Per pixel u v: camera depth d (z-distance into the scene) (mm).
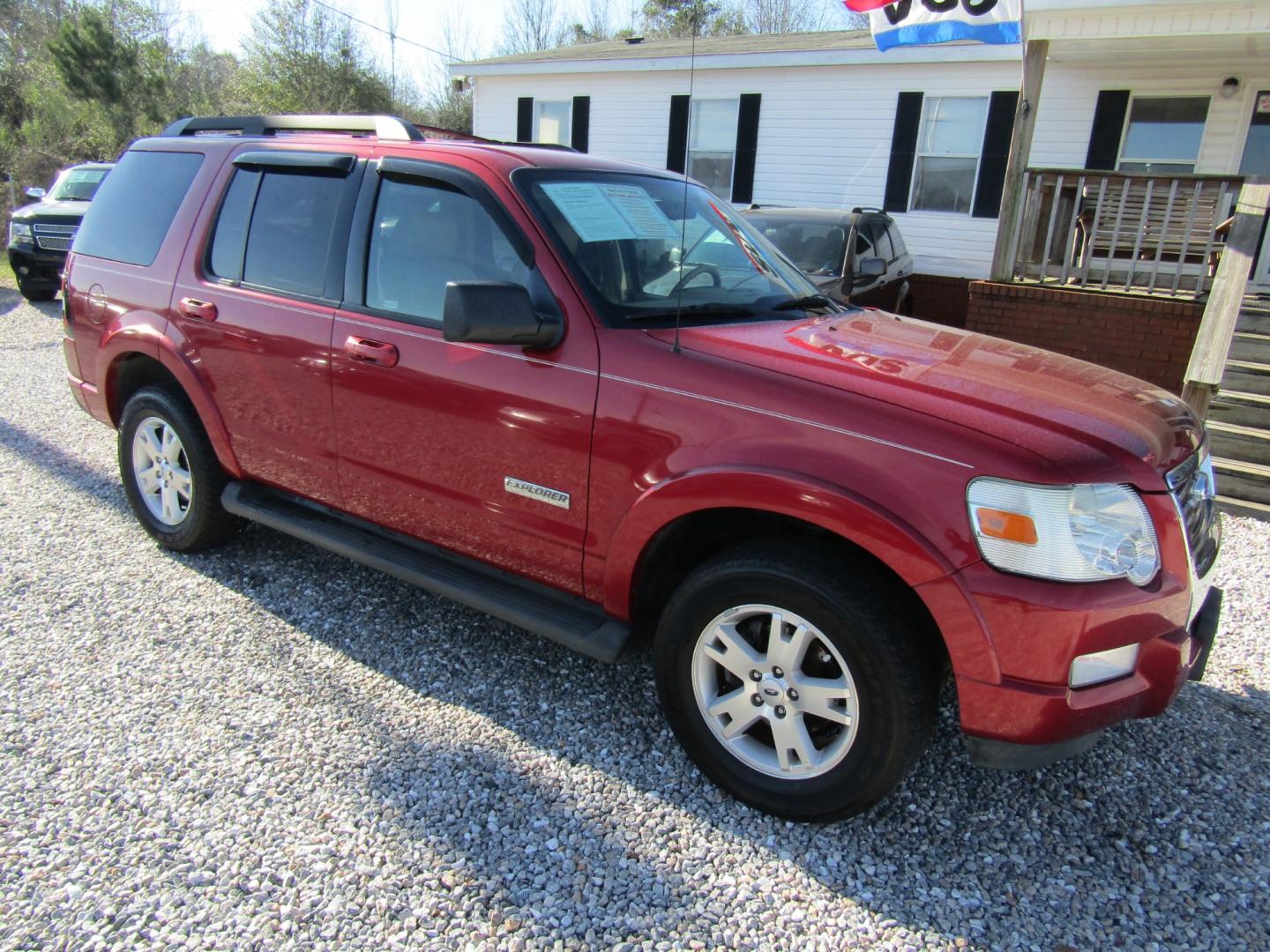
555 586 2957
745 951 2123
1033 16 8289
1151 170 11023
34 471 5320
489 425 2877
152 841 2373
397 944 2088
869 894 2324
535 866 2354
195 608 3672
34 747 2740
